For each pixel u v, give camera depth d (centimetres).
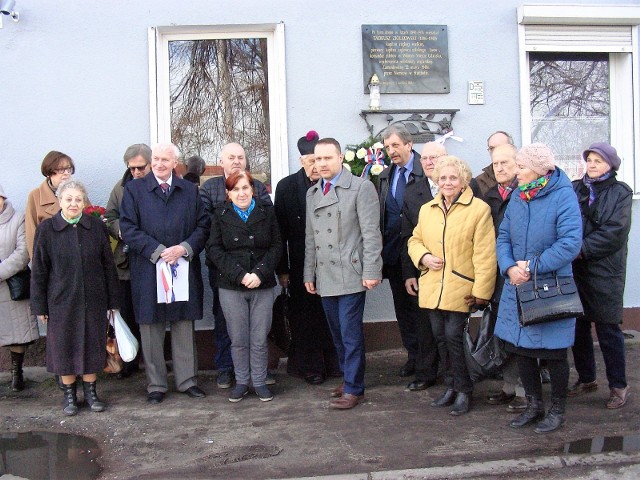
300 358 522
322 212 459
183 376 496
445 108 598
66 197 452
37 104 571
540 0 603
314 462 375
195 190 497
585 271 431
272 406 469
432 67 596
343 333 460
